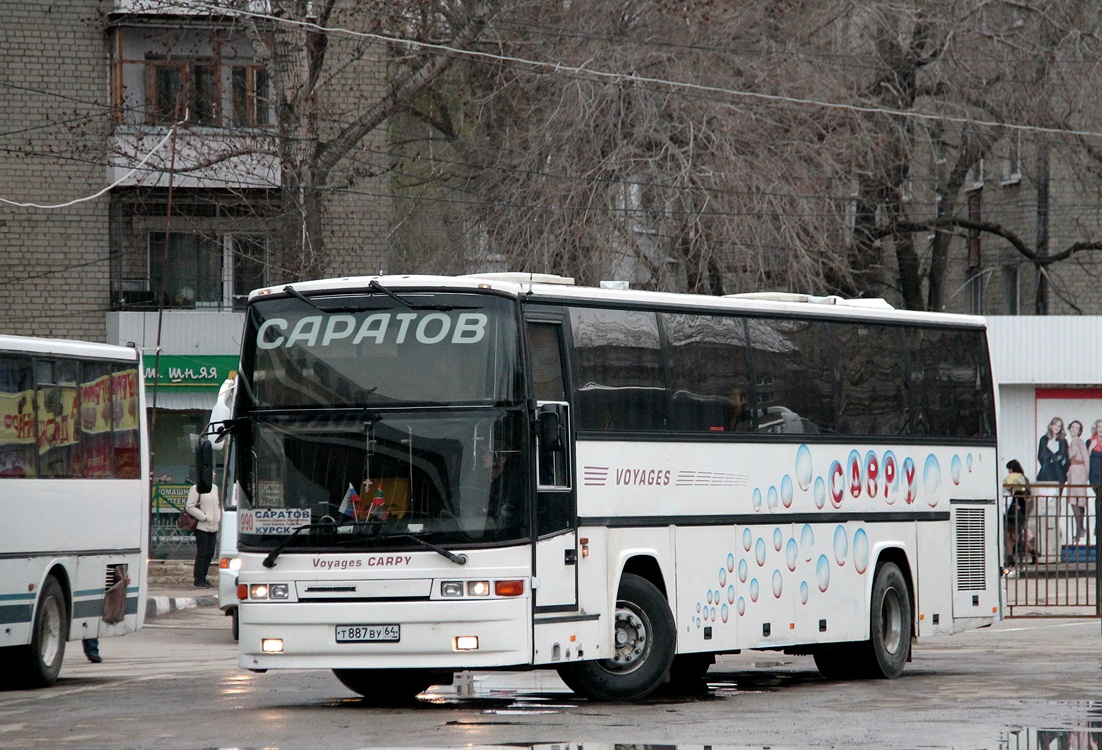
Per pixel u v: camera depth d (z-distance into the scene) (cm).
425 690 3234
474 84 7831
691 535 3120
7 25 8025
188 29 7825
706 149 6688
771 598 3309
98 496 3766
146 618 5434
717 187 6512
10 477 3409
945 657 4238
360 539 2719
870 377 3662
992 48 7656
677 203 6531
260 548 2766
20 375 3500
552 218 6650
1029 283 9494
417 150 8950
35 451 3519
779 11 7194
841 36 7562
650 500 3033
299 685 3422
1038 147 8056
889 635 3641
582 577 2858
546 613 2761
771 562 3319
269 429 2806
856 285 7931
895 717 2658
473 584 2683
